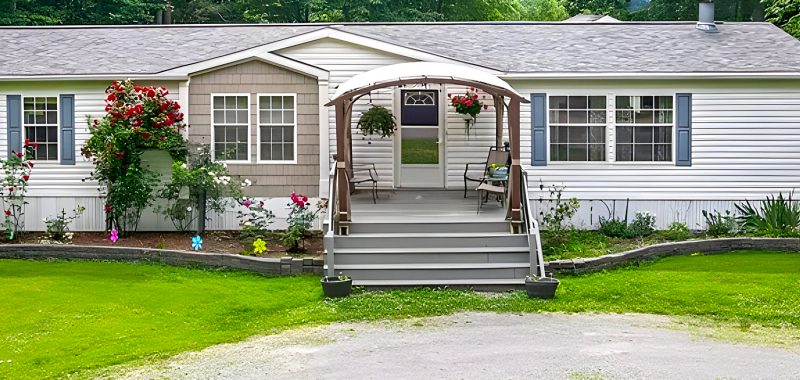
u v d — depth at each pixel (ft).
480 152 61.00
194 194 57.00
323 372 29.78
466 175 60.90
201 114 58.29
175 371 30.27
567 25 68.74
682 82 59.11
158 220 59.16
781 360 31.12
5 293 41.78
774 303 40.52
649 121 59.36
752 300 40.96
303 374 29.58
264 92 58.13
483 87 46.85
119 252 50.65
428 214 52.31
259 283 45.70
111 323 36.91
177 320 37.91
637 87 59.21
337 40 58.65
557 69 58.49
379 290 44.62
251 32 67.31
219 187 56.59
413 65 49.44
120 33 68.03
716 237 56.85
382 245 47.96
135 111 55.67
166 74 57.72
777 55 61.21
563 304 41.19
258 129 58.23
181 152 57.16
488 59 60.59
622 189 59.41
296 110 58.08
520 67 58.95
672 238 56.18
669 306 40.57
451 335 35.29
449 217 51.16
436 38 65.10
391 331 36.14
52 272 47.26
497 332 35.81
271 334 35.88
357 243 47.91
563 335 35.17
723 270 47.55
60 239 56.75
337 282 42.32
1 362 31.17
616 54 61.72
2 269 47.96
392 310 39.91
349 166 58.29
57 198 59.82
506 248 47.44
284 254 51.11
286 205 58.23
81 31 68.95
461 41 64.75
